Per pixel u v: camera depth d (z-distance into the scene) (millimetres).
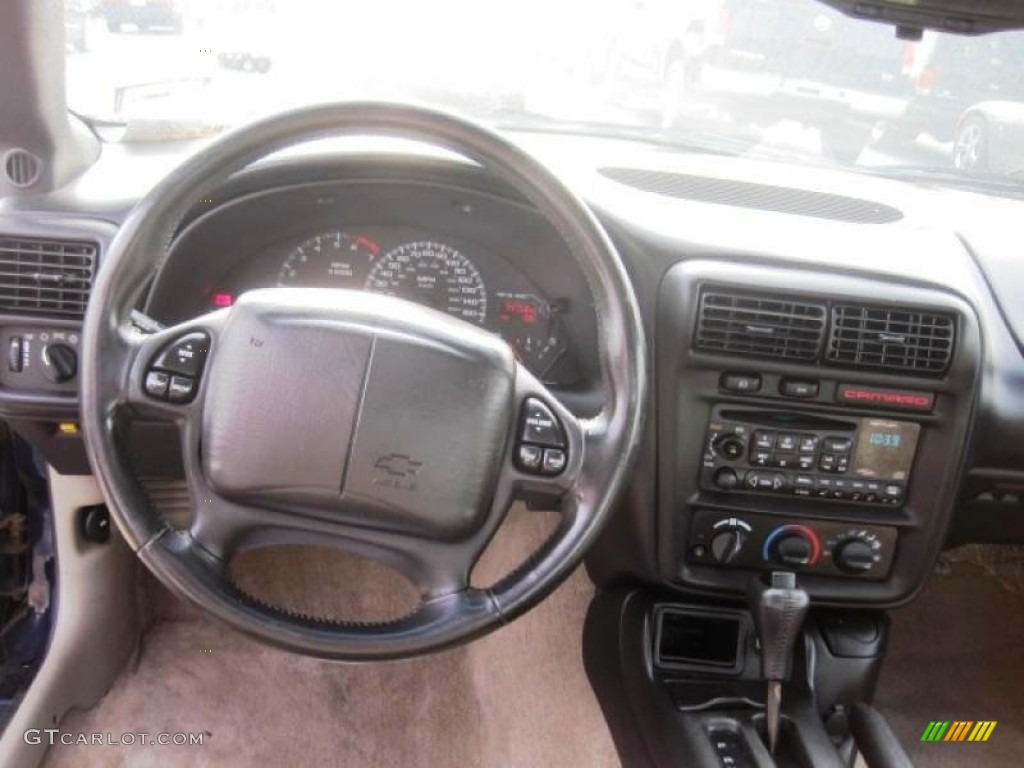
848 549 1558
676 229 1491
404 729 1946
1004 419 1580
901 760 1472
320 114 1069
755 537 1562
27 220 1418
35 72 1356
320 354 1081
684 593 1627
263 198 1467
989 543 1873
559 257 1532
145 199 1066
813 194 1738
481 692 2014
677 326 1461
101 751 1840
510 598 1100
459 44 1757
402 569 1148
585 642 1889
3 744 1662
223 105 1669
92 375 1066
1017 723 2059
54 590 1771
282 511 1117
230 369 1090
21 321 1440
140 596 2090
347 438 1082
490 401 1100
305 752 1891
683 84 1941
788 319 1452
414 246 1557
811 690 1625
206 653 2064
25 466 1751
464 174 1463
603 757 1888
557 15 1807
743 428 1504
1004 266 1643
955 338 1471
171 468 1613
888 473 1531
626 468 1104
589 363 1592
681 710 1562
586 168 1671
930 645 2207
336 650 1063
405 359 1084
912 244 1588
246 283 1564
